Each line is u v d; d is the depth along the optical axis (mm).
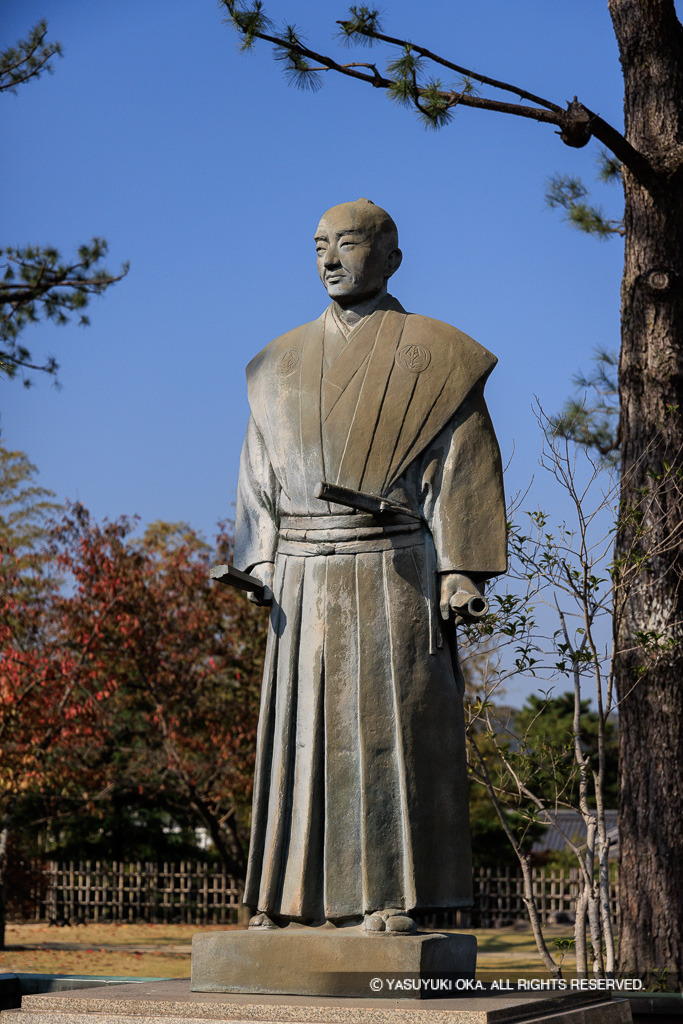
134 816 23844
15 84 12008
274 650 4043
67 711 15734
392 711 3832
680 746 8227
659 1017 6672
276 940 3625
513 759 7617
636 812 8320
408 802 3754
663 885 8133
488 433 4051
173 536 19172
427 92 7660
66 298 12359
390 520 3945
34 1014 3486
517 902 19984
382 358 4074
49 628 17016
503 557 3949
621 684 8477
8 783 15227
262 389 4246
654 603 8281
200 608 17734
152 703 18125
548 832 23203
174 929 20172
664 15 9000
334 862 3785
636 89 9070
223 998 3506
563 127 8195
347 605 3916
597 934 6961
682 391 8680
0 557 17500
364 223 4152
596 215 10969
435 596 3943
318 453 4020
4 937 16516
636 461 8594
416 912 3742
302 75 7852
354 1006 3332
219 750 17812
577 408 10695
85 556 16922
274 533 4223
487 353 4094
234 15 7586
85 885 22516
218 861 23172
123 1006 3488
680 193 8859
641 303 8875
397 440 3975
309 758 3881
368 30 7648
